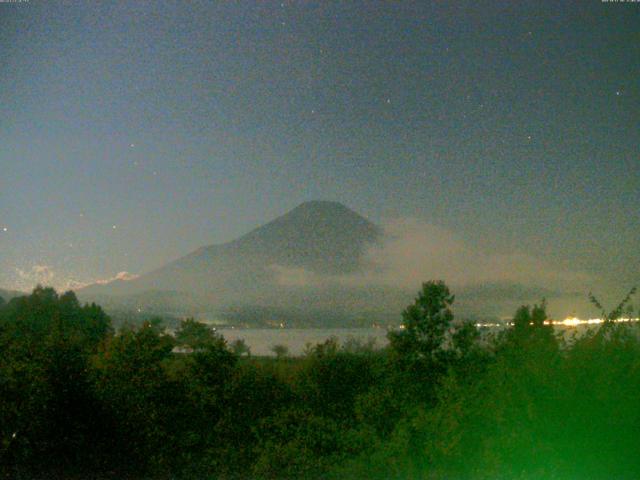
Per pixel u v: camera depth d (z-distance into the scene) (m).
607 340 6.37
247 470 11.27
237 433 12.68
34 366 9.98
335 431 11.47
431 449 7.99
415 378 11.70
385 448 9.19
